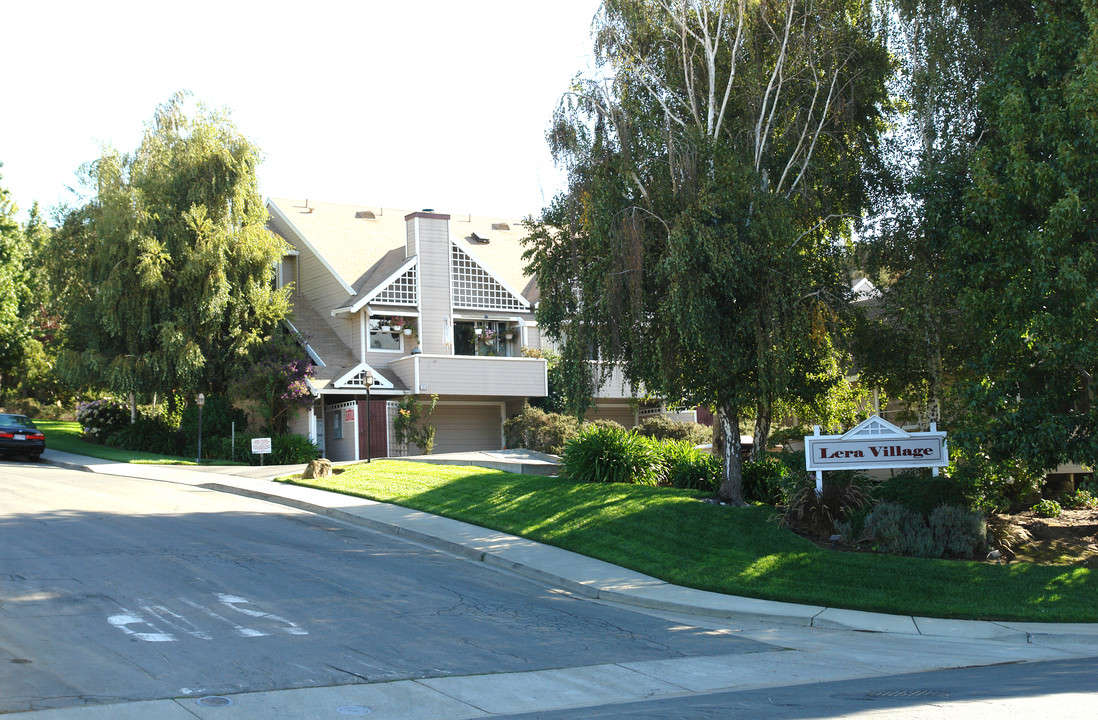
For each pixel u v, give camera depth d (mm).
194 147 32594
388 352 35594
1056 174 14570
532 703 8391
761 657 10555
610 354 18531
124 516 17547
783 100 21531
